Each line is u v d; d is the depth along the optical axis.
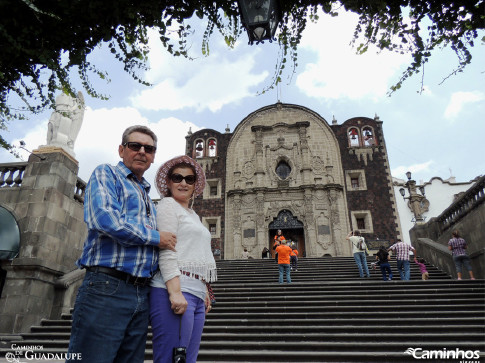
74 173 12.58
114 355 2.17
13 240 10.66
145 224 2.54
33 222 11.06
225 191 29.16
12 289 10.24
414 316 8.59
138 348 2.36
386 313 8.67
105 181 2.49
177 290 2.44
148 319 2.50
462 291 10.27
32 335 8.80
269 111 31.64
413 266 15.69
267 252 23.38
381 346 7.02
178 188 3.00
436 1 4.04
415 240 18.34
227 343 7.42
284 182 28.36
